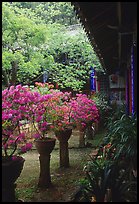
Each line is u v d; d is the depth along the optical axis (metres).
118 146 5.09
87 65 14.92
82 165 8.30
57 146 11.20
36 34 12.00
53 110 6.98
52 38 14.08
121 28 4.49
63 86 14.59
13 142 5.12
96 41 5.76
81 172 7.62
